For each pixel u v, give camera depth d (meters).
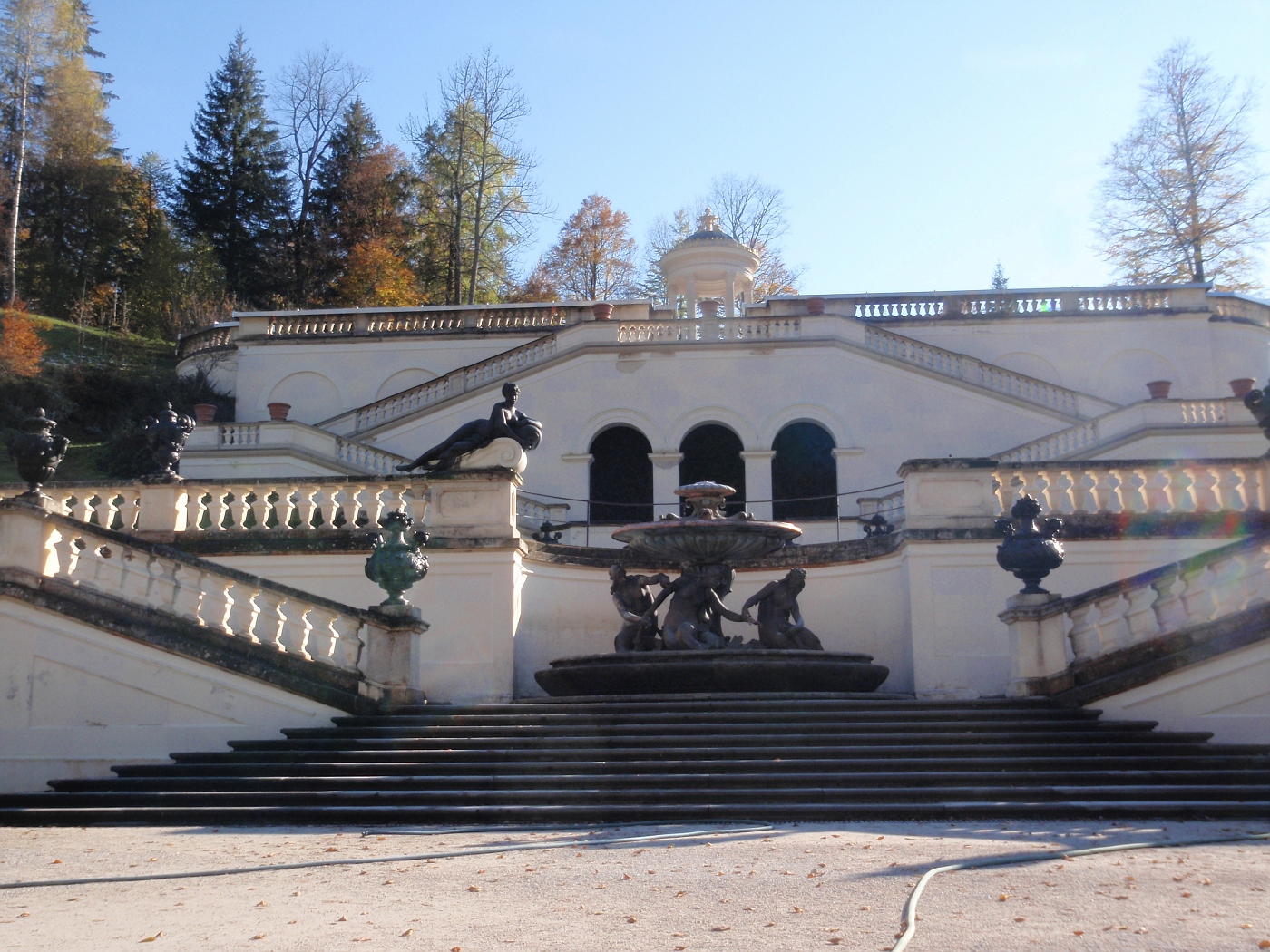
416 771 11.66
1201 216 43.97
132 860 8.45
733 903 6.55
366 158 65.12
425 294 60.22
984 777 10.99
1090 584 17.34
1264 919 5.99
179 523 17.56
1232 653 12.74
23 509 14.16
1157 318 36.56
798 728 12.59
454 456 18.06
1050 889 6.82
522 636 17.75
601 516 35.03
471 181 56.75
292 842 9.24
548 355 34.84
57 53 69.38
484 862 8.11
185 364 45.12
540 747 12.29
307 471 31.80
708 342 34.22
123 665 13.70
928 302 37.44
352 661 14.01
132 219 69.75
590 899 6.76
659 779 11.01
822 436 34.69
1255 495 17.44
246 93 69.50
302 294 62.50
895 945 5.48
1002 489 17.91
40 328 52.00
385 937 5.87
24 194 66.94
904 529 17.89
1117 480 17.83
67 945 5.78
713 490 17.78
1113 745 11.82
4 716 13.65
